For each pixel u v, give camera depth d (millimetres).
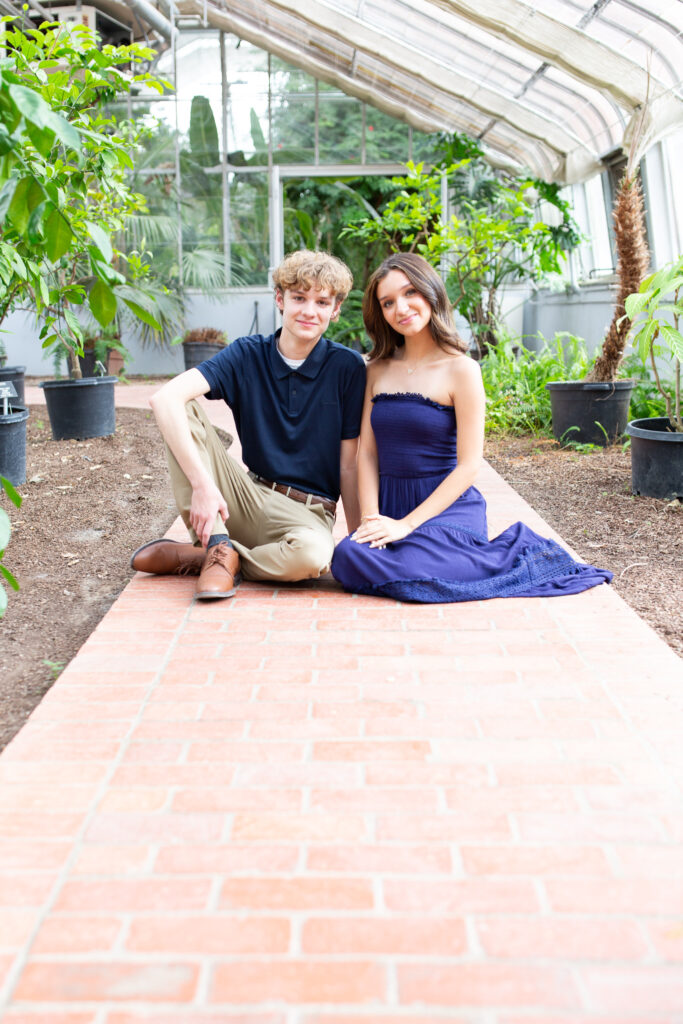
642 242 4855
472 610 2486
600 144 7105
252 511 2727
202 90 10633
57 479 4527
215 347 10227
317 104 10680
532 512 3641
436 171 9000
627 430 3879
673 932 1254
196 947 1229
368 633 2318
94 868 1392
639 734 1786
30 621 2625
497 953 1218
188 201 10859
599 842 1451
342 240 13805
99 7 9375
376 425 2736
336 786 1610
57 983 1169
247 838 1464
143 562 2791
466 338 9523
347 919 1279
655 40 4906
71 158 2518
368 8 6957
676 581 2814
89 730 1818
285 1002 1137
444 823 1502
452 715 1868
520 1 5094
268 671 2088
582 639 2262
